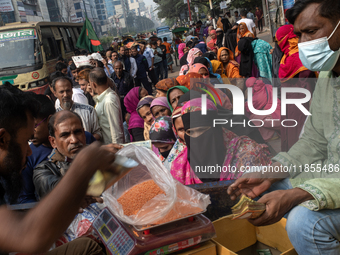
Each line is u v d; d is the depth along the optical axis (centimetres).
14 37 1077
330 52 143
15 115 105
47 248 77
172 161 201
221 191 172
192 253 145
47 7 7650
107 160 89
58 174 212
